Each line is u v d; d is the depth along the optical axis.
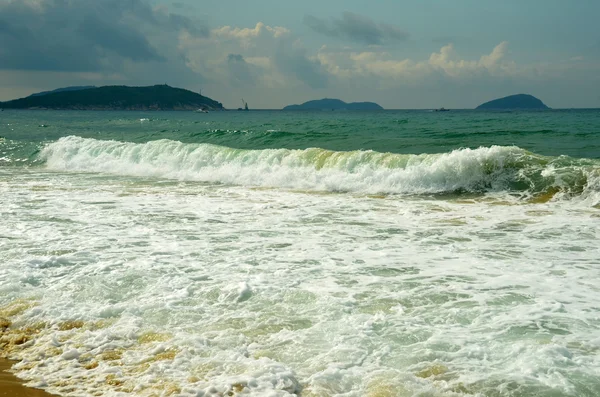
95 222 9.52
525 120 54.09
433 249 7.59
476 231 8.73
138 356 4.40
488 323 4.88
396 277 6.29
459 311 5.18
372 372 4.02
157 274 6.44
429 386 3.80
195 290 5.87
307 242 8.05
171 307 5.39
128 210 10.73
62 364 4.34
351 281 6.16
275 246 7.81
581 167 12.41
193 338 4.66
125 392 3.85
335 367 4.10
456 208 10.91
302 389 3.82
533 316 5.02
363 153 15.16
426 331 4.73
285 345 4.52
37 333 4.93
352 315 5.11
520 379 3.86
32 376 4.18
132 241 8.09
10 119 74.44
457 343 4.46
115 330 4.89
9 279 6.28
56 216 10.06
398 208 10.94
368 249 7.63
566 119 57.09
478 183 13.05
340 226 9.20
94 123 59.06
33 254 7.36
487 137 26.69
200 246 7.79
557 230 8.70
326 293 5.75
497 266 6.70
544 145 22.48
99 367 4.25
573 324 4.80
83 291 5.88
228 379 3.93
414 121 53.66
